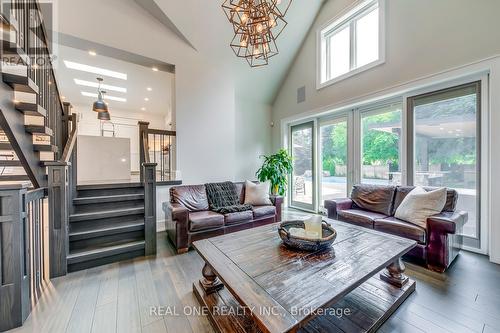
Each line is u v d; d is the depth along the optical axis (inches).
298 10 166.9
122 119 350.0
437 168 118.0
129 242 109.4
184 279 86.2
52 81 106.7
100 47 137.2
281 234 72.4
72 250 98.7
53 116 108.1
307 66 187.8
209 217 121.8
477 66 98.3
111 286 80.8
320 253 66.2
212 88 174.9
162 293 76.4
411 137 127.3
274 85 213.5
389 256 64.0
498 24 93.0
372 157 152.9
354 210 130.3
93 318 63.8
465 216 98.1
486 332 56.6
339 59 170.6
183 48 161.6
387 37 132.0
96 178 181.9
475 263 94.1
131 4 142.3
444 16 108.6
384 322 60.6
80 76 223.0
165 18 146.5
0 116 66.3
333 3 163.6
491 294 72.4
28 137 84.0
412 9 120.6
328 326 57.9
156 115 380.2
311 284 50.1
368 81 143.3
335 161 179.5
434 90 117.8
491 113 95.3
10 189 61.3
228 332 56.0
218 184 156.9
